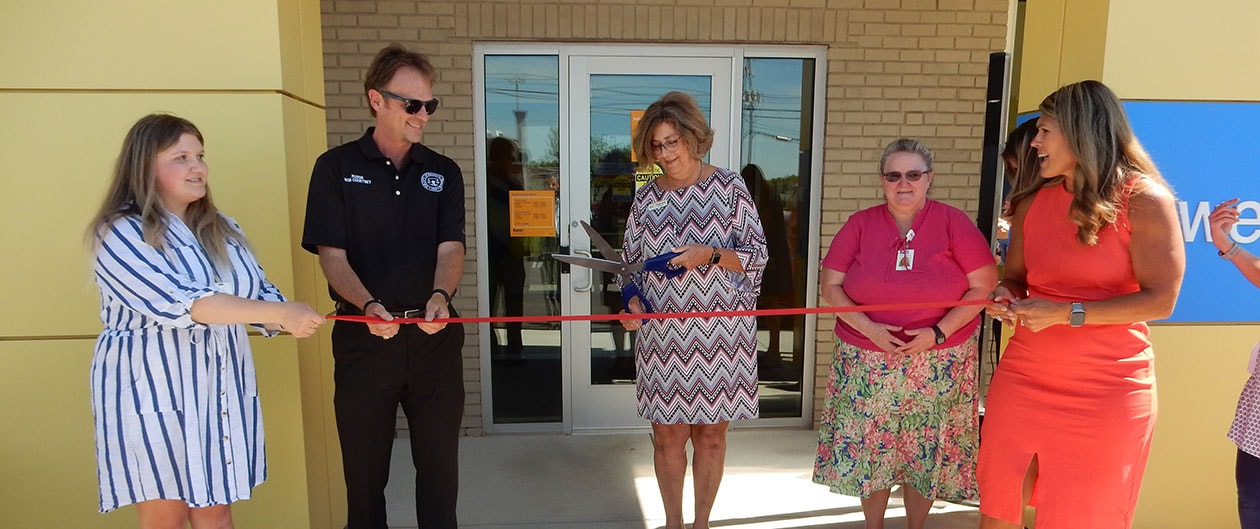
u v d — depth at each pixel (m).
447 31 3.87
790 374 4.42
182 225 1.94
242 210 2.56
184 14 2.48
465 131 3.95
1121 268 1.98
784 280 4.31
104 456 1.92
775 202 4.23
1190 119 2.67
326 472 2.98
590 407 4.35
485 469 3.81
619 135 4.10
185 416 1.93
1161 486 2.88
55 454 2.64
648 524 3.21
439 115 3.93
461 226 2.57
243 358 2.08
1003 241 3.29
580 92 4.04
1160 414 2.82
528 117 4.06
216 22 2.49
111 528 2.71
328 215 2.35
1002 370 2.23
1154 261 1.90
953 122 4.11
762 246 2.69
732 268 2.59
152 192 1.87
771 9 3.95
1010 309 2.09
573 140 4.08
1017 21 4.64
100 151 2.50
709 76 4.07
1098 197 1.90
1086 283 2.03
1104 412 2.03
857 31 3.99
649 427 4.40
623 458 3.96
